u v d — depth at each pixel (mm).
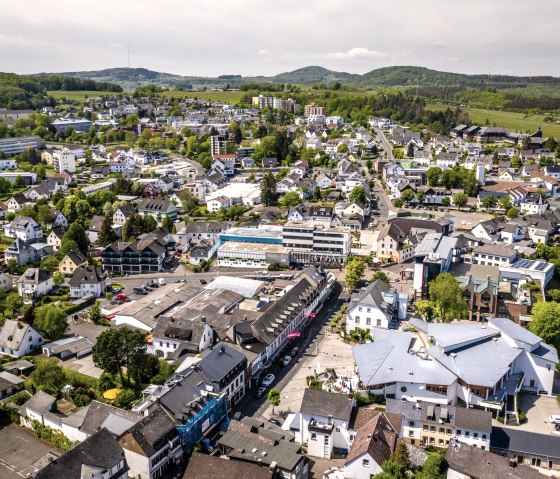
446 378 118125
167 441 100625
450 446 97500
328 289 185750
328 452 104938
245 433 102250
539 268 193750
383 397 120375
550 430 112688
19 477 100000
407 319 161375
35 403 115875
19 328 148125
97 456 92500
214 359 122250
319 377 131375
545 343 139250
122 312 160625
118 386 127312
